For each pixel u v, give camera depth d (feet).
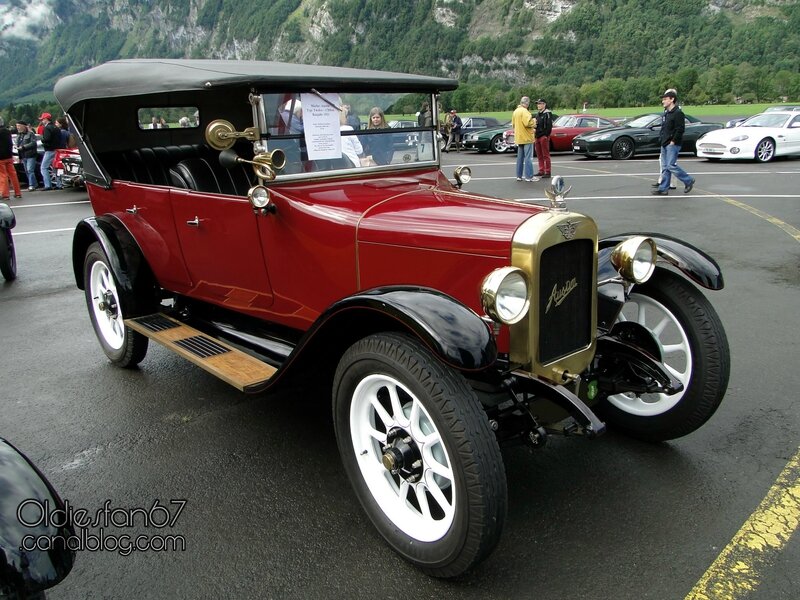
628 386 9.96
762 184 38.99
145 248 13.69
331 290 10.24
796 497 9.20
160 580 7.98
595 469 10.09
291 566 8.16
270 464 10.59
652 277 10.45
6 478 5.97
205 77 10.05
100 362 15.40
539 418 8.67
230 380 10.07
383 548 8.46
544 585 7.68
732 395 12.32
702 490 9.44
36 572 5.62
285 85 10.14
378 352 7.77
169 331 12.72
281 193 10.30
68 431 11.88
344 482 10.02
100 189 14.55
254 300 11.60
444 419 7.14
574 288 8.98
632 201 33.71
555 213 8.56
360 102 11.32
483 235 8.46
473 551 7.20
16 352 16.17
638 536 8.48
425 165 12.52
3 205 23.13
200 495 9.77
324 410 12.56
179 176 12.84
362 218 9.60
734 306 17.33
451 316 7.38
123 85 11.76
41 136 53.67
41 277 23.67
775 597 7.36
